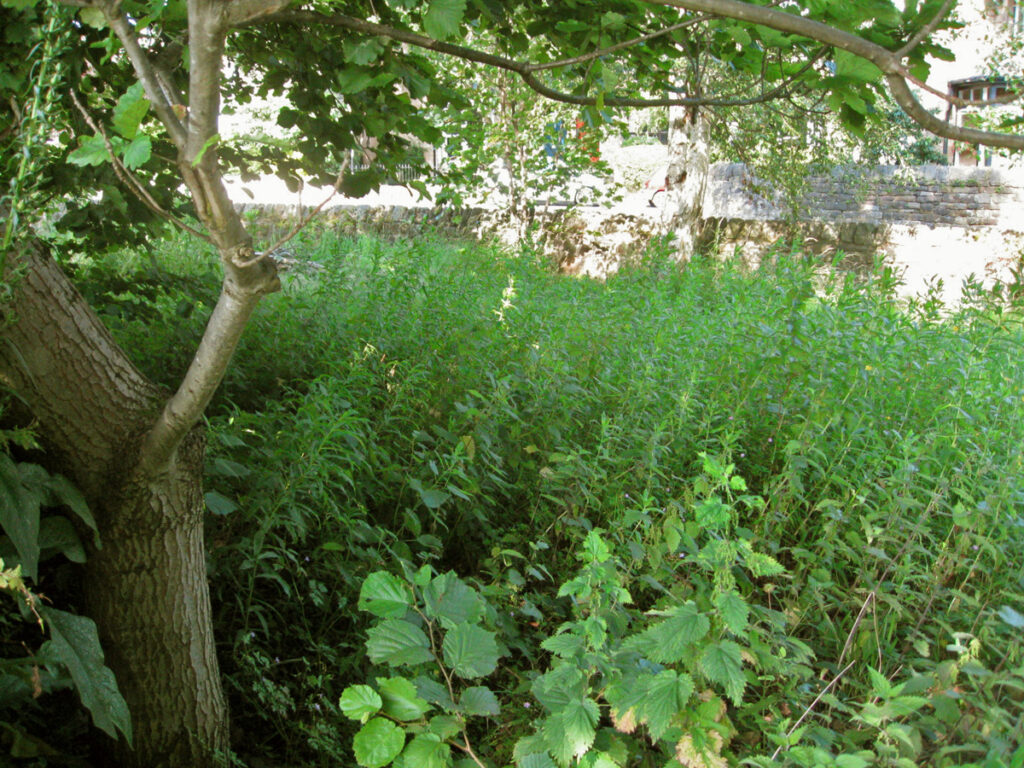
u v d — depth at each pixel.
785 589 3.48
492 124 11.83
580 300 6.57
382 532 3.49
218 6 1.49
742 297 6.47
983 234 12.36
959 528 3.73
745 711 2.68
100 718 2.12
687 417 4.44
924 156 15.99
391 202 14.01
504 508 4.24
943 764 2.26
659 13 3.19
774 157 12.34
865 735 2.52
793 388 4.79
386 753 2.02
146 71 1.65
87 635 2.22
